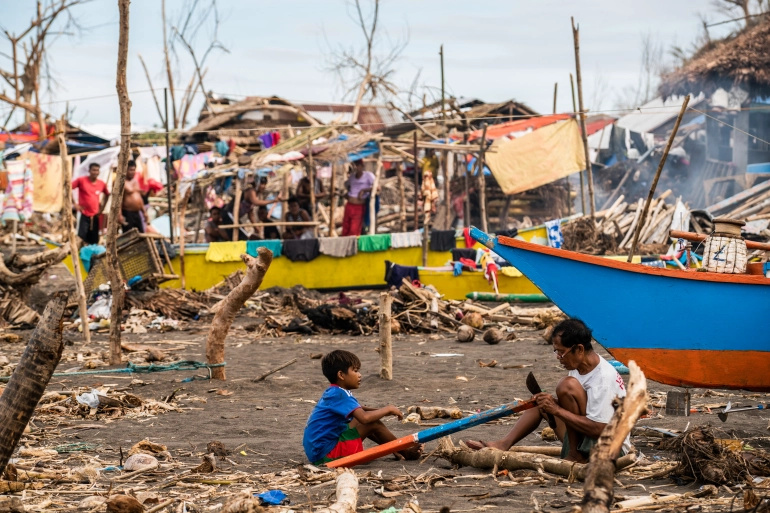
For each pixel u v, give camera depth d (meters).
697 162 30.38
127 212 23.09
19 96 37.84
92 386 10.52
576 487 5.43
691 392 9.72
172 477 5.88
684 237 9.12
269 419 8.68
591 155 32.69
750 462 5.56
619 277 7.84
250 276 10.78
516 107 34.50
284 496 5.22
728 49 27.91
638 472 5.78
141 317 18.28
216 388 10.48
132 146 25.14
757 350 7.82
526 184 24.59
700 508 4.77
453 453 6.35
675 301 7.81
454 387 10.60
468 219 25.41
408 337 16.38
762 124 28.75
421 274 20.66
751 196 26.41
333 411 6.46
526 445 7.09
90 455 6.77
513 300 19.25
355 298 20.91
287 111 33.62
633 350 7.95
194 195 25.67
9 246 27.34
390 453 6.59
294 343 15.58
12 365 12.09
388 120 35.97
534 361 12.67
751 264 8.46
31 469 6.02
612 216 25.67
